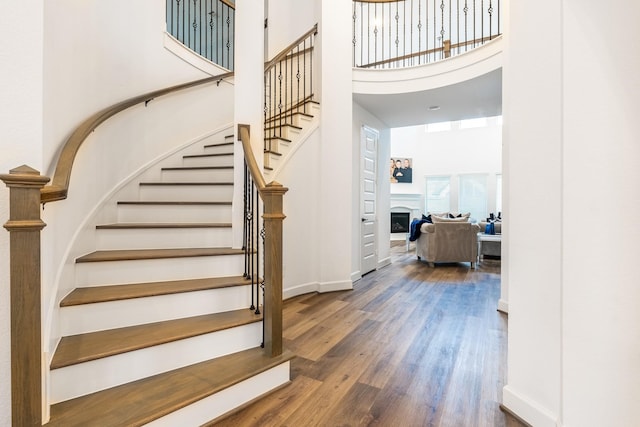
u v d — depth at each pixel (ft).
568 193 4.36
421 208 34.68
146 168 10.57
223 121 13.94
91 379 4.78
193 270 7.28
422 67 13.23
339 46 13.17
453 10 23.43
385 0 14.02
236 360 5.89
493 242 21.27
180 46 12.05
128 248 7.82
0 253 3.75
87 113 7.23
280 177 11.38
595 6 4.08
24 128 3.94
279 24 15.69
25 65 3.95
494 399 5.65
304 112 13.01
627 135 3.81
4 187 3.80
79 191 6.62
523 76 5.05
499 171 31.50
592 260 4.11
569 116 4.35
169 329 5.81
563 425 4.38
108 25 8.49
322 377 6.34
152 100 10.81
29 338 3.43
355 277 14.92
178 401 4.61
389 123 18.83
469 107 15.66
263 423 4.99
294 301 11.50
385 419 5.10
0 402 3.73
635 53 3.75
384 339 8.21
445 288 13.57
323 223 12.82
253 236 7.86
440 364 6.90
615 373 3.92
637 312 3.76
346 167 13.33
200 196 10.38
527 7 4.97
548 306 4.63
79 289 6.21
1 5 3.82
